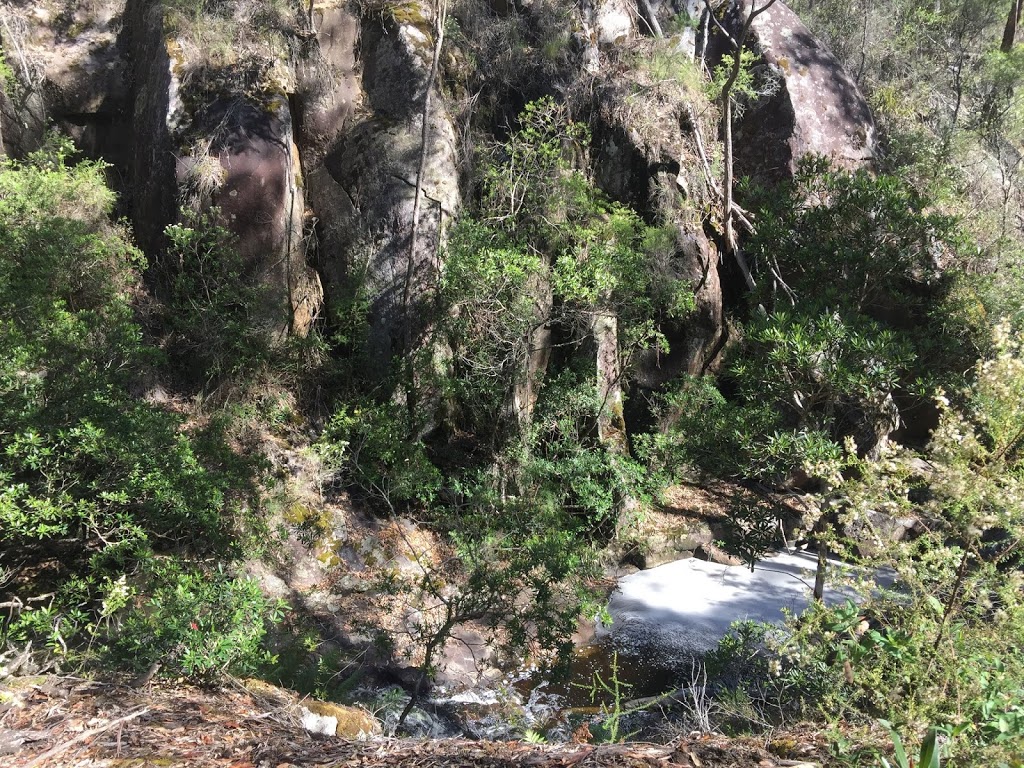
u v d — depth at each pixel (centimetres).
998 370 350
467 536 768
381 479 896
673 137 1145
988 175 1309
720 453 794
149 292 929
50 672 390
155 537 643
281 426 895
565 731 632
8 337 562
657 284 1020
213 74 947
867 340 703
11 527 510
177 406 875
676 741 331
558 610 700
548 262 1012
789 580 947
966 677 291
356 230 979
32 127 987
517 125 1109
